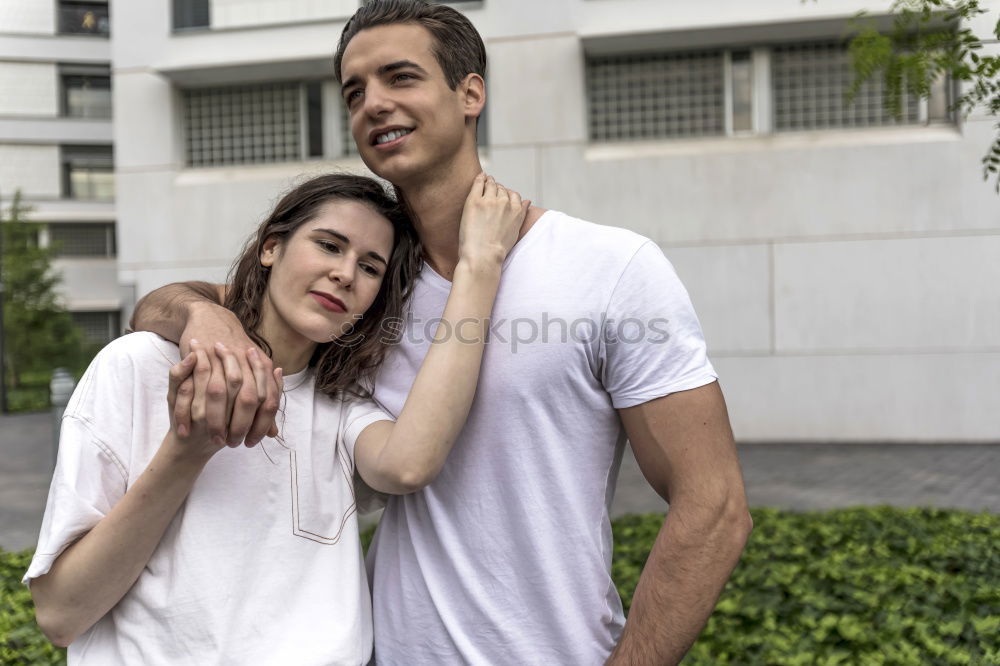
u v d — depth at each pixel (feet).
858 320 31.71
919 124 31.45
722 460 4.41
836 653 10.47
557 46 32.83
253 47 35.09
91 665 4.56
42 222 89.25
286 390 4.94
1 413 50.52
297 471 4.86
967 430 31.17
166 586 4.51
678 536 4.34
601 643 4.79
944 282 31.14
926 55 12.30
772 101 32.53
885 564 14.53
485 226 4.64
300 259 4.71
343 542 4.97
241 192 35.53
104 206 98.37
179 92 36.29
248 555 4.65
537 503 4.66
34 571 4.18
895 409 31.58
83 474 4.36
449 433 4.49
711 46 32.58
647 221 32.78
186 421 3.94
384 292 5.11
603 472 4.79
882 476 25.30
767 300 32.22
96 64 98.12
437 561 4.89
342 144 35.50
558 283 4.62
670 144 32.78
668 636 4.30
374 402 5.17
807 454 29.37
